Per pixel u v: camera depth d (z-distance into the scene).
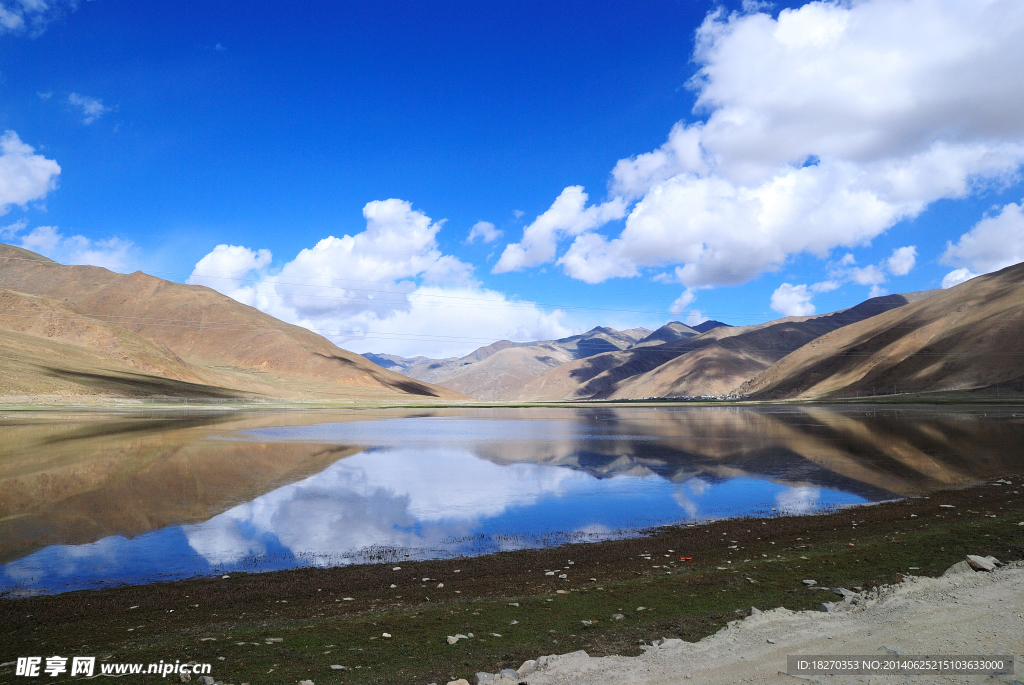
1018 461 34.03
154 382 152.75
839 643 8.03
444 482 29.86
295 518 21.58
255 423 73.75
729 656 7.78
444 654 9.01
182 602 12.62
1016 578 10.70
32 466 33.19
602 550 16.91
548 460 38.94
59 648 9.75
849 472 31.39
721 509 22.88
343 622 10.86
